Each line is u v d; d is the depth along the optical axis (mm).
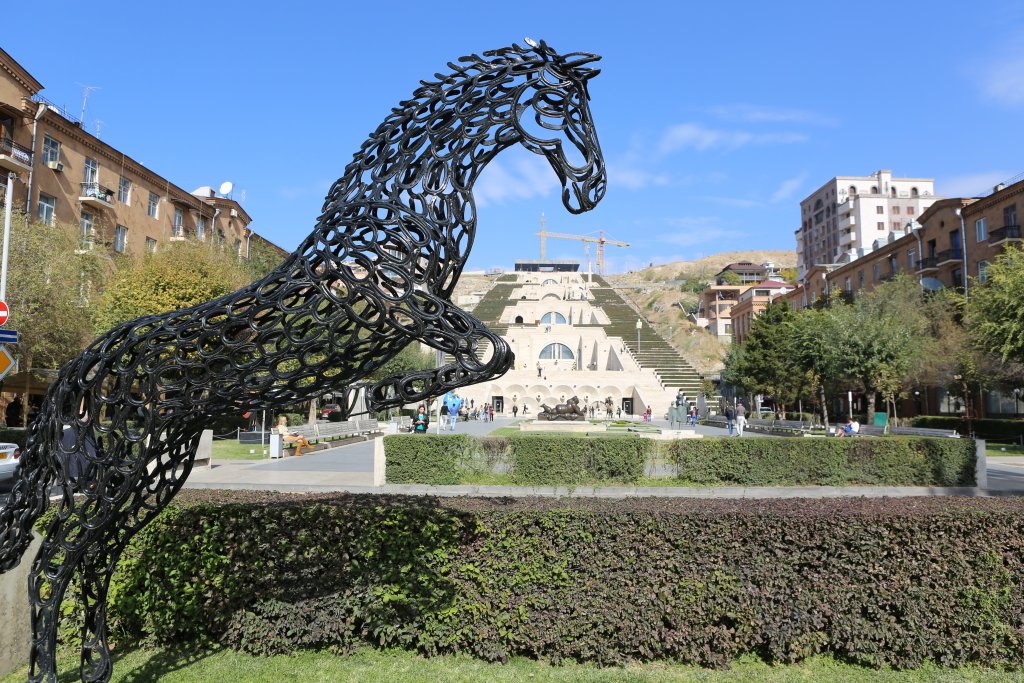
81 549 3330
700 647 4125
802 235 89188
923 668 4109
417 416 19344
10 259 18188
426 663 4172
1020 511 4293
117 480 3367
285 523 4402
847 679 3975
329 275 3145
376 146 3330
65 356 20359
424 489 11617
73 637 4441
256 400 3334
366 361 3316
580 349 59875
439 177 3232
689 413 39406
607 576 4168
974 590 4141
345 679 3961
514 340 60031
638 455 11992
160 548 4453
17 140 25500
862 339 25969
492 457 12242
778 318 39156
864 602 4141
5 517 3393
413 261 3141
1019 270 19906
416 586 4289
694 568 4160
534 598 4184
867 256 45531
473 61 3340
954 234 36094
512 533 4258
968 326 24906
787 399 38188
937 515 4238
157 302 22281
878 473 12148
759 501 4730
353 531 4355
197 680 3957
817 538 4188
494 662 4172
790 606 4145
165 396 3258
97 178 30078
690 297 122062
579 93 3414
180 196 36531
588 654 4121
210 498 5012
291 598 4336
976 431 26734
